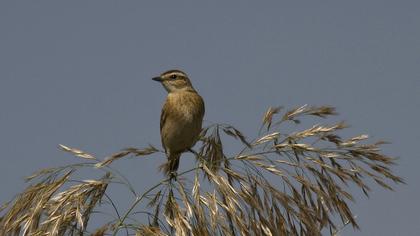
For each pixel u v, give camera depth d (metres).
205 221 9.48
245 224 9.50
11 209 10.17
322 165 10.84
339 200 10.66
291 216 10.20
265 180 10.43
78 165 10.59
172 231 9.94
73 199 10.05
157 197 10.27
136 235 9.52
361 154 10.89
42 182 10.50
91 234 9.64
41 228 9.74
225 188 9.74
